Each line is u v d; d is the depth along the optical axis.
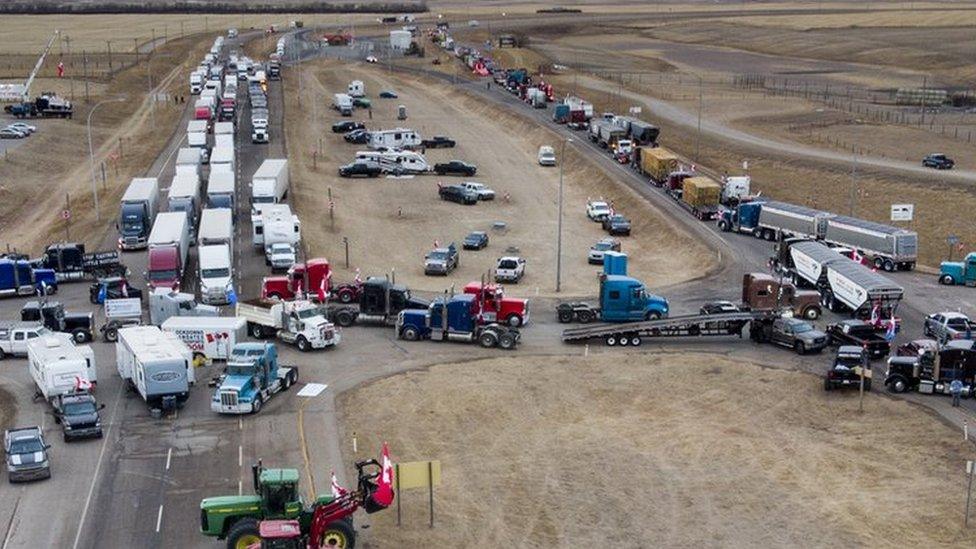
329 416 62.81
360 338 78.12
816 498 52.91
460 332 76.50
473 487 53.78
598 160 148.75
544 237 114.88
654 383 68.75
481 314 79.69
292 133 170.25
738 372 70.56
